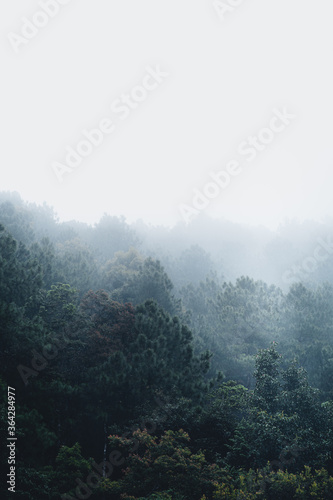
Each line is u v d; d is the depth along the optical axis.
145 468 16.70
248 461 19.22
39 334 21.53
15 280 25.94
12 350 20.23
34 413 18.30
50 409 20.08
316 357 35.06
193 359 26.73
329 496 15.60
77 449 18.25
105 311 28.59
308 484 16.17
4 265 26.31
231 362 36.28
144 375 22.56
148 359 23.17
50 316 26.69
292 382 24.23
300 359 35.00
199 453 17.58
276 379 24.06
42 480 15.43
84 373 22.59
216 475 16.45
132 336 26.55
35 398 19.67
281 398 22.47
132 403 22.19
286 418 20.06
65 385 20.47
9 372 19.77
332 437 19.41
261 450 19.09
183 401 21.62
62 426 20.95
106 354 24.09
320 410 21.70
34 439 17.34
